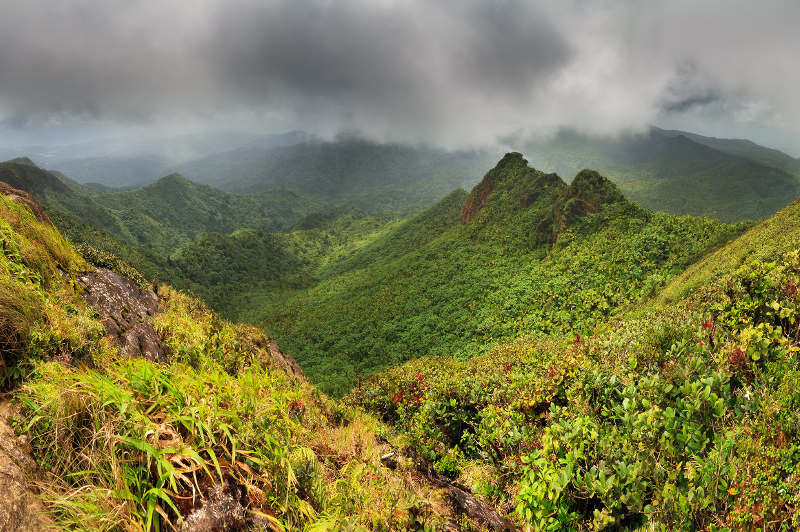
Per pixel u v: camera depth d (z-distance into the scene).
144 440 1.65
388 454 3.29
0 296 2.03
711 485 2.24
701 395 2.88
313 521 1.98
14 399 1.67
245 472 1.98
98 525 1.32
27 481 1.31
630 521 2.55
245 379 2.99
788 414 2.43
